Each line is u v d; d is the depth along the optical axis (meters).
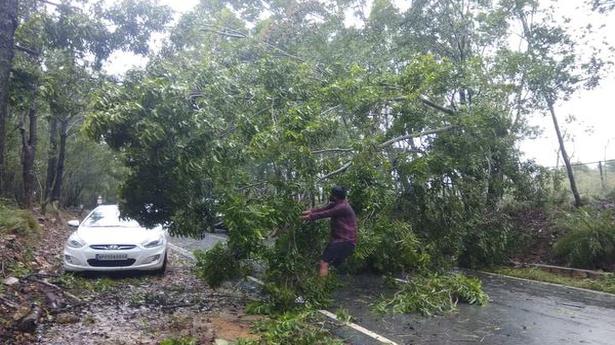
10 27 8.12
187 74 8.45
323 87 10.26
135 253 9.42
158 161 7.00
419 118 11.01
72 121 22.42
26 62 10.35
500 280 10.88
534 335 6.38
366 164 9.07
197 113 7.32
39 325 6.17
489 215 12.47
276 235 8.01
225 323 6.72
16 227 11.88
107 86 7.38
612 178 15.44
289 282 7.80
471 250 12.29
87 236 9.52
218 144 7.35
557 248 12.20
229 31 14.31
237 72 9.66
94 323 6.45
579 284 10.05
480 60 11.96
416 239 9.54
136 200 7.68
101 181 33.50
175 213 7.76
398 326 6.79
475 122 11.17
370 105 10.30
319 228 8.33
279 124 8.47
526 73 12.74
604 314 7.54
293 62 10.99
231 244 7.50
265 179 8.28
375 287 9.50
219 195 7.70
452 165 11.04
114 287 8.71
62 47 11.12
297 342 5.87
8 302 6.50
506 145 12.35
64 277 8.65
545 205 14.41
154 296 8.21
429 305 7.67
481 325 6.86
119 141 7.19
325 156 9.87
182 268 11.11
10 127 17.66
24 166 17.95
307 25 15.44
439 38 15.04
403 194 10.55
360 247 8.62
